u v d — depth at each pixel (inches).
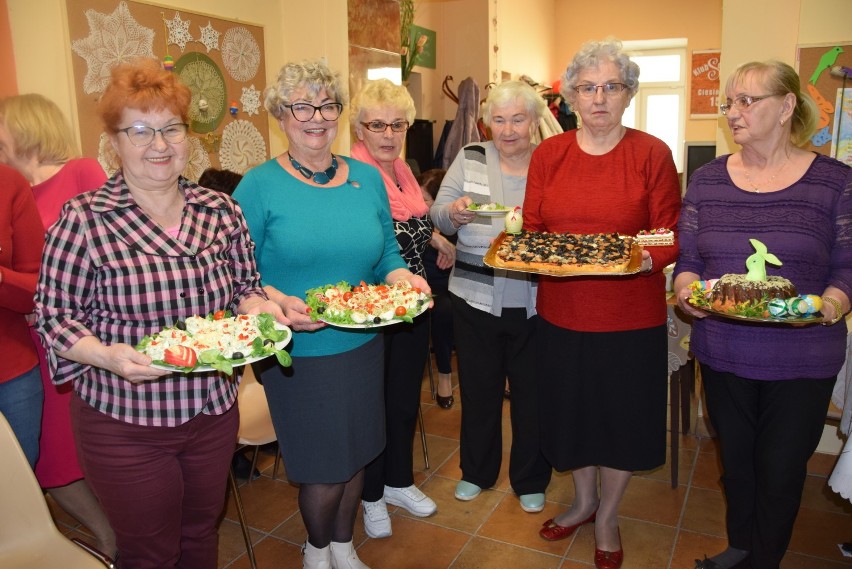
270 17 133.2
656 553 90.2
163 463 58.2
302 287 72.8
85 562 58.9
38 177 82.8
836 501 102.7
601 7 297.7
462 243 97.9
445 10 210.8
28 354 73.1
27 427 73.0
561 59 307.7
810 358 70.4
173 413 57.2
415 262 97.3
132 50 105.0
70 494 83.7
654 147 78.2
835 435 117.5
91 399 56.5
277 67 136.0
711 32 285.1
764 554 75.4
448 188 100.3
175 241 57.4
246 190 70.7
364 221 74.5
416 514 101.0
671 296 107.3
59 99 96.7
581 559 89.7
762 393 74.1
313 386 71.9
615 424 81.0
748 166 74.8
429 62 205.3
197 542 65.1
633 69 75.5
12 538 59.9
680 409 131.3
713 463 116.5
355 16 139.9
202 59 117.6
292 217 70.3
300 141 70.6
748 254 72.9
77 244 53.9
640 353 78.8
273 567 89.4
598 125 77.5
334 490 75.0
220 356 53.7
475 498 106.2
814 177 70.6
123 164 55.7
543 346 84.5
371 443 77.0
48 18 94.4
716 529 95.7
